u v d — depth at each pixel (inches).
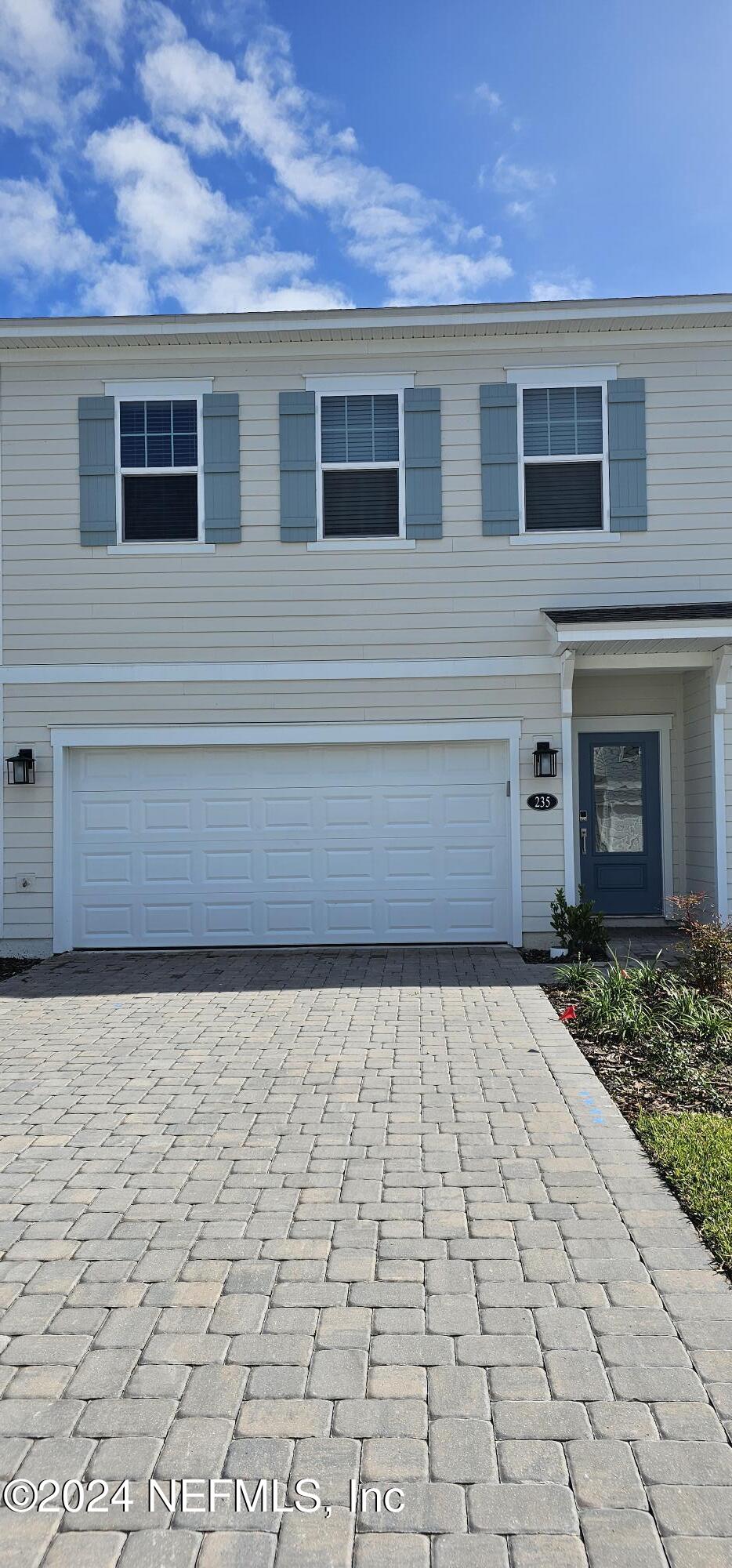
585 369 428.1
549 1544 100.0
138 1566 98.9
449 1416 117.5
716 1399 119.9
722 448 426.0
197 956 423.2
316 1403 120.1
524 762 426.0
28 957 427.5
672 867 483.5
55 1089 240.5
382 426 432.8
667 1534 100.7
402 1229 163.6
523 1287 145.4
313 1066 257.6
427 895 436.1
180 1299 143.2
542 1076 246.4
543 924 425.7
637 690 483.8
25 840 432.5
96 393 433.7
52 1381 124.6
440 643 428.5
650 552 426.0
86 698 431.8
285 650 430.0
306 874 437.7
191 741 430.6
